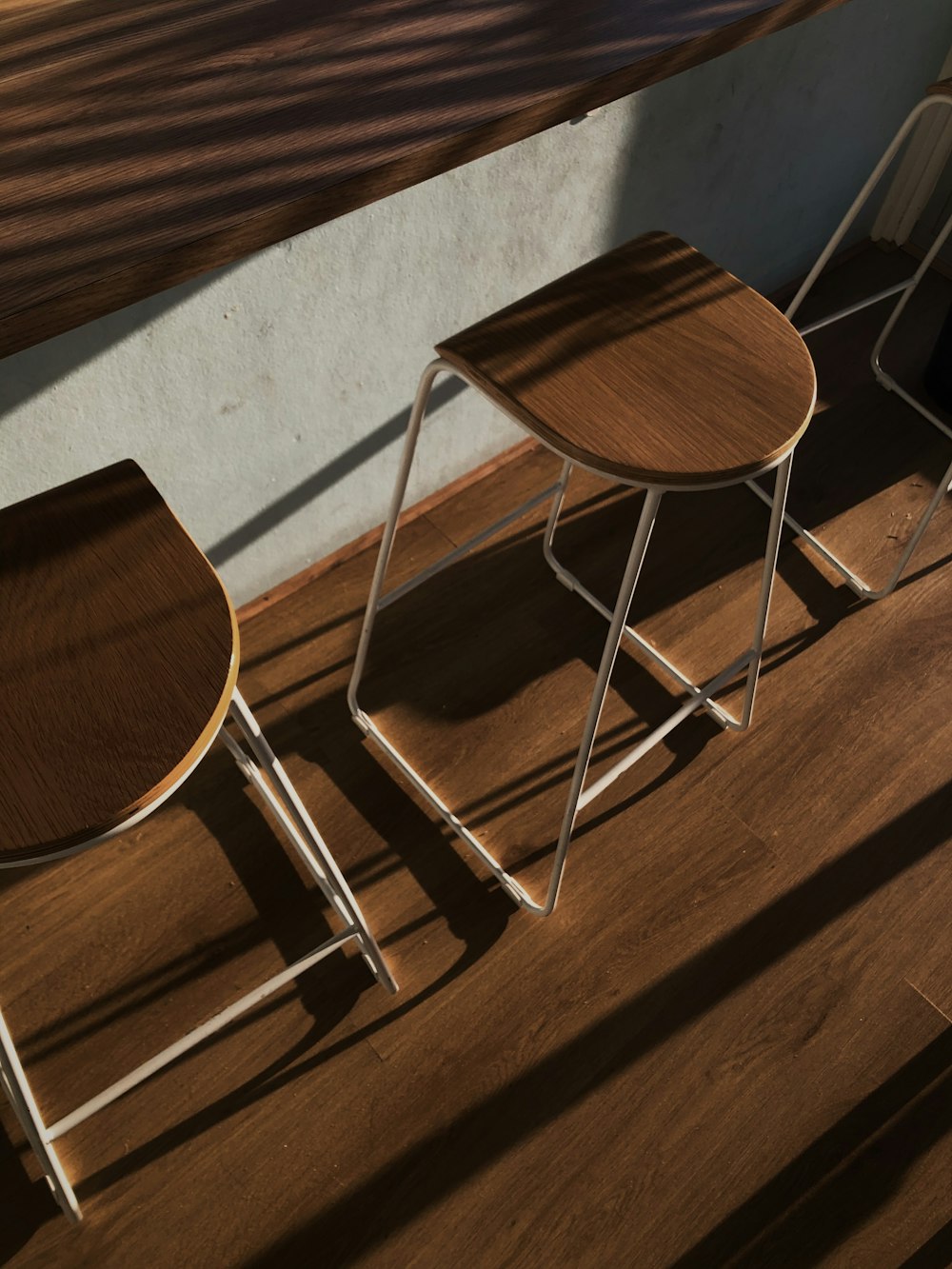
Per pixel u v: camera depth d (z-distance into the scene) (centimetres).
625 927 168
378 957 152
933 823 183
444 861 172
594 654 199
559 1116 150
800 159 237
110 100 111
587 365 123
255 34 123
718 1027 159
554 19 129
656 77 128
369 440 189
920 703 198
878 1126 152
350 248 156
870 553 221
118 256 93
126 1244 137
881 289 279
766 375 124
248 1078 150
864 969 166
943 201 277
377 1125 148
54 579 102
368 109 112
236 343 152
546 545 205
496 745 185
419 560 209
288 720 185
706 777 185
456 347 123
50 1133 131
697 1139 149
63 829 85
